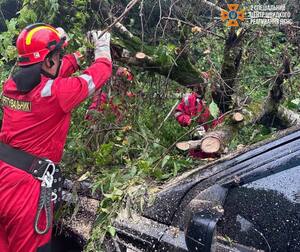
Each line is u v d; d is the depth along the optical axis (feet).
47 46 8.87
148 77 13.69
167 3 14.23
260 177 7.07
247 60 14.85
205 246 6.29
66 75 10.03
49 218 8.98
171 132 13.10
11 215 8.83
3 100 9.32
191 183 7.98
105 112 12.43
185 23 12.87
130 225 8.18
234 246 6.78
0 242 9.15
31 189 8.87
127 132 12.24
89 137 12.40
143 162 9.99
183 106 13.34
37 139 8.98
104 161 11.41
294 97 15.03
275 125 13.89
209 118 13.51
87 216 9.59
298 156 6.91
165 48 12.95
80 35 12.62
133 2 10.61
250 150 7.79
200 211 6.77
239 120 11.52
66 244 10.00
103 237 8.50
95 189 9.80
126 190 9.19
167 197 8.07
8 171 8.87
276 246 6.45
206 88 13.79
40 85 8.83
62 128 9.29
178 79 13.71
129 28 14.75
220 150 10.41
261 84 13.10
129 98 12.90
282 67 13.03
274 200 6.73
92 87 9.22
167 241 7.45
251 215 6.82
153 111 13.47
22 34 8.93
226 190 7.29
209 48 14.51
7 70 14.94
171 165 10.49
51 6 12.48
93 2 13.07
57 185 9.43
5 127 9.18
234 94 13.58
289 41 14.14
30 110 8.85
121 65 12.98
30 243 8.93
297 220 6.39
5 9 24.07
